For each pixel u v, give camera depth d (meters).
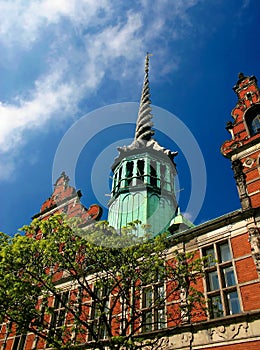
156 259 11.51
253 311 10.79
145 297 14.30
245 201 13.66
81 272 11.98
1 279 11.12
